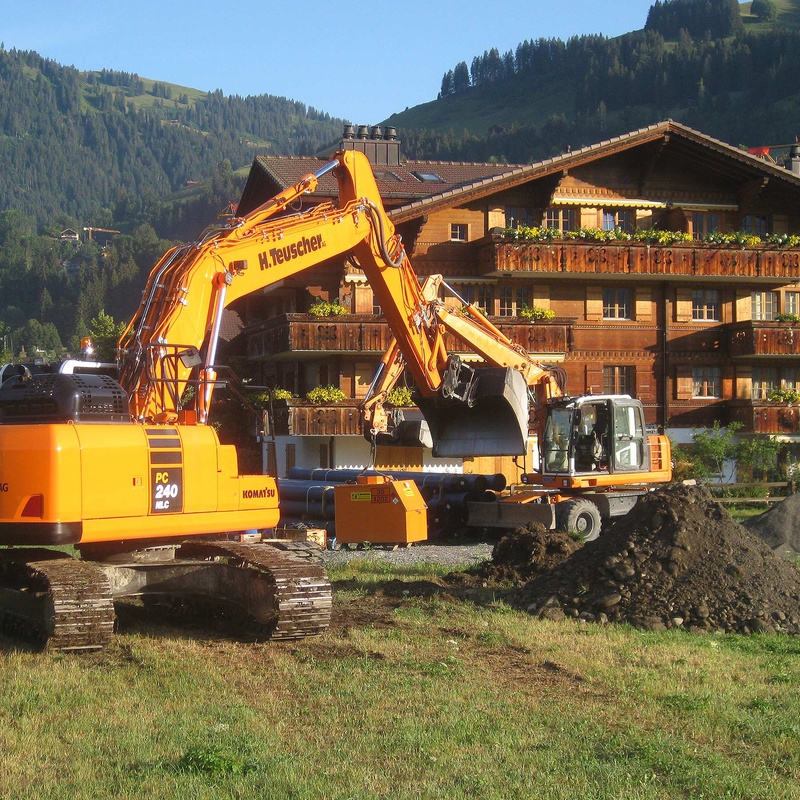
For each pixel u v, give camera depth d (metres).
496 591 15.58
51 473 11.50
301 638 12.31
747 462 36.25
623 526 15.18
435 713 9.25
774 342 38.38
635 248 37.44
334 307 34.75
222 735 8.45
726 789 7.50
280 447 39.50
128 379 13.11
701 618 13.50
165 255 14.31
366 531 22.20
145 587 12.47
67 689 9.81
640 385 39.09
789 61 193.25
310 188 16.84
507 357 22.81
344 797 7.17
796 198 40.38
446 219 37.28
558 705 9.59
